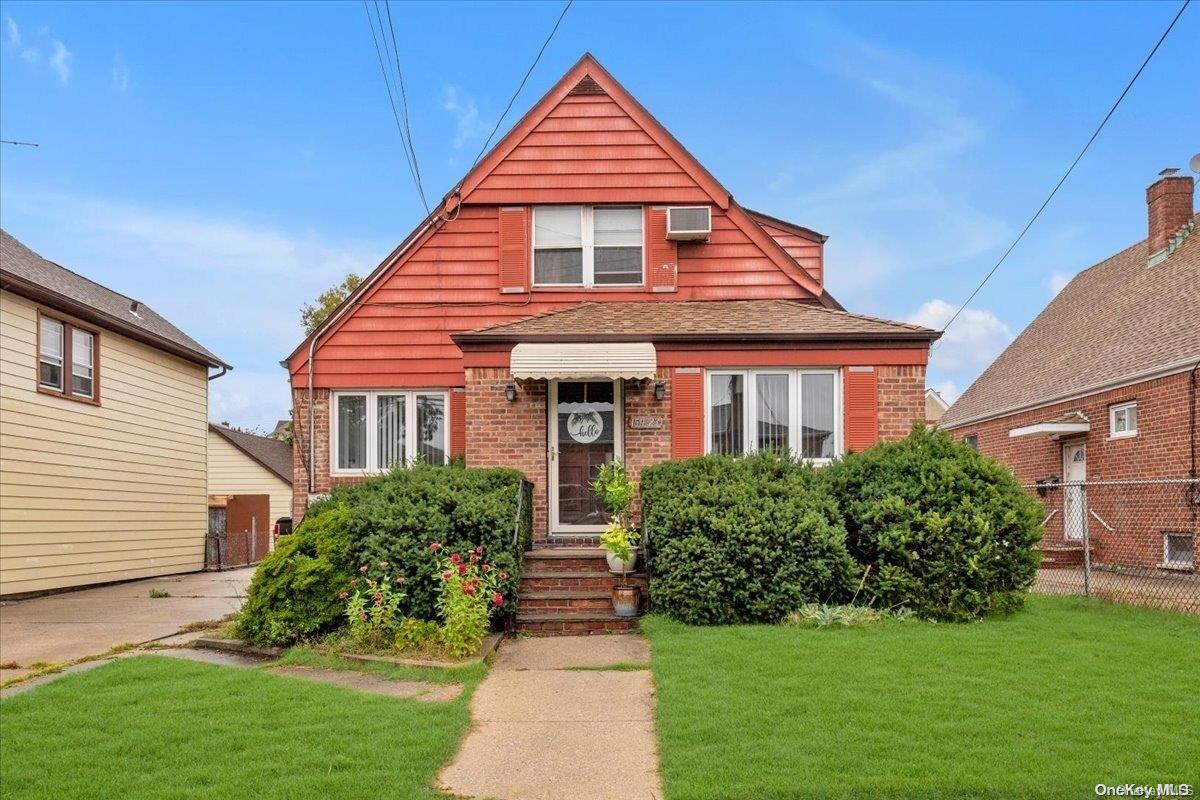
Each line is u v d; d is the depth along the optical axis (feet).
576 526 42.57
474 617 28.81
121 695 24.30
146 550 64.44
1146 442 58.23
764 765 17.81
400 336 48.24
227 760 19.11
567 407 43.27
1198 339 54.19
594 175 49.32
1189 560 54.19
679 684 23.81
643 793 17.43
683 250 49.26
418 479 35.37
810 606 32.12
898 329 41.83
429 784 18.02
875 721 20.11
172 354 69.05
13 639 35.37
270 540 110.93
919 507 33.55
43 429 52.54
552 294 48.80
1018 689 22.50
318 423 47.75
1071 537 67.92
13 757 19.51
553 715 22.77
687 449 42.11
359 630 29.96
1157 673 23.99
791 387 42.68
